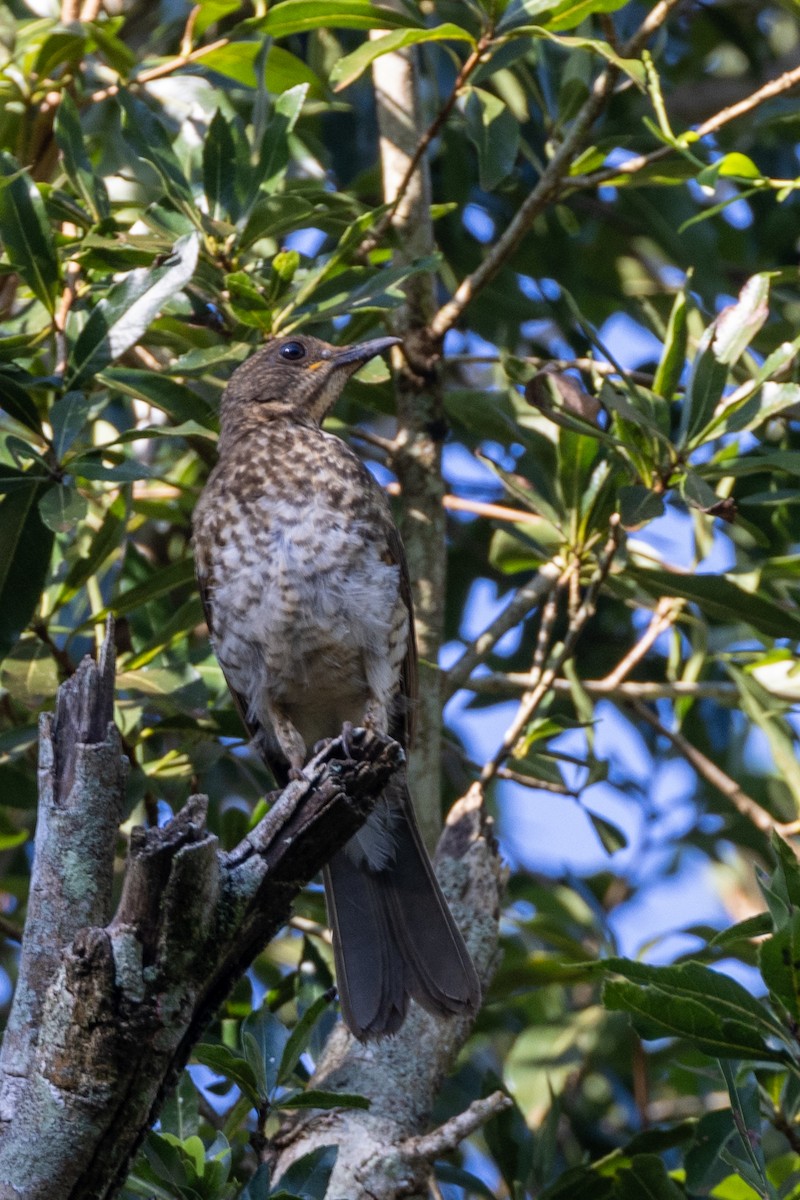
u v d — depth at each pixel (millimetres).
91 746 6055
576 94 11641
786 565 11047
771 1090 8672
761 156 14016
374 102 13070
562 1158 11820
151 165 10086
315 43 12992
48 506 8578
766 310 9422
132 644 11570
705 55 15727
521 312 13234
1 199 9562
